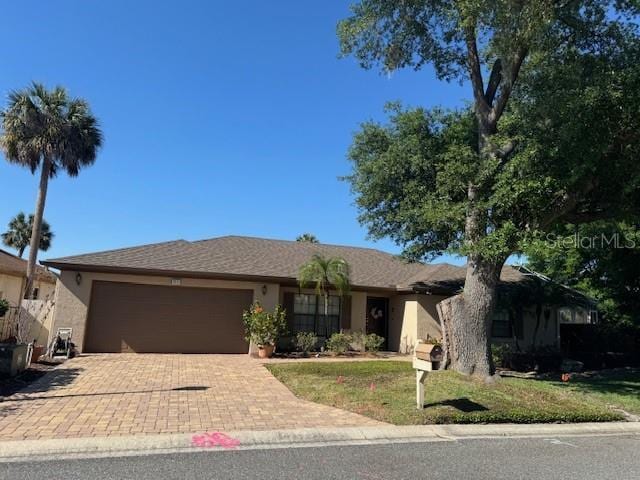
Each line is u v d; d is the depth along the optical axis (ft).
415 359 26.71
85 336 50.44
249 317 53.01
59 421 21.98
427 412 25.63
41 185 66.18
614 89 30.96
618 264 58.29
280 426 22.63
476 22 33.99
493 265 38.01
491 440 22.47
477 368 37.32
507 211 35.81
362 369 41.68
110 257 52.90
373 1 39.73
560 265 68.49
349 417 24.95
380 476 16.61
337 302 62.13
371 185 50.39
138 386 31.73
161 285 53.72
